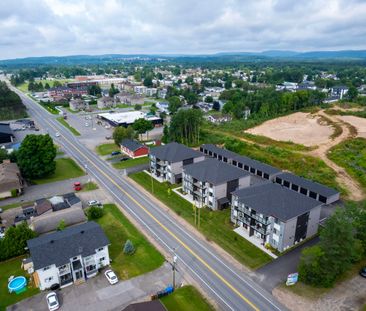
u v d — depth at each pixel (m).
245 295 50.81
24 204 82.81
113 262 59.41
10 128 153.88
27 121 173.00
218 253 61.91
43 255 52.59
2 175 89.06
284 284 53.12
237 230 69.75
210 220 74.25
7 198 86.62
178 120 135.75
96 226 61.16
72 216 70.69
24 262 57.50
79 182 96.38
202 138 143.62
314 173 100.00
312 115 177.38
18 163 97.31
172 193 88.62
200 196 81.69
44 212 73.62
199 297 50.38
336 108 187.75
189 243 65.31
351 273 55.62
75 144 137.00
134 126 145.62
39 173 96.19
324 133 145.00
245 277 55.00
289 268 57.22
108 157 119.81
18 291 52.34
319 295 50.38
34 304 49.59
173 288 52.03
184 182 88.06
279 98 195.00
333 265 51.22
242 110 191.12
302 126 160.75
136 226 71.94
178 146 101.19
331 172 100.06
